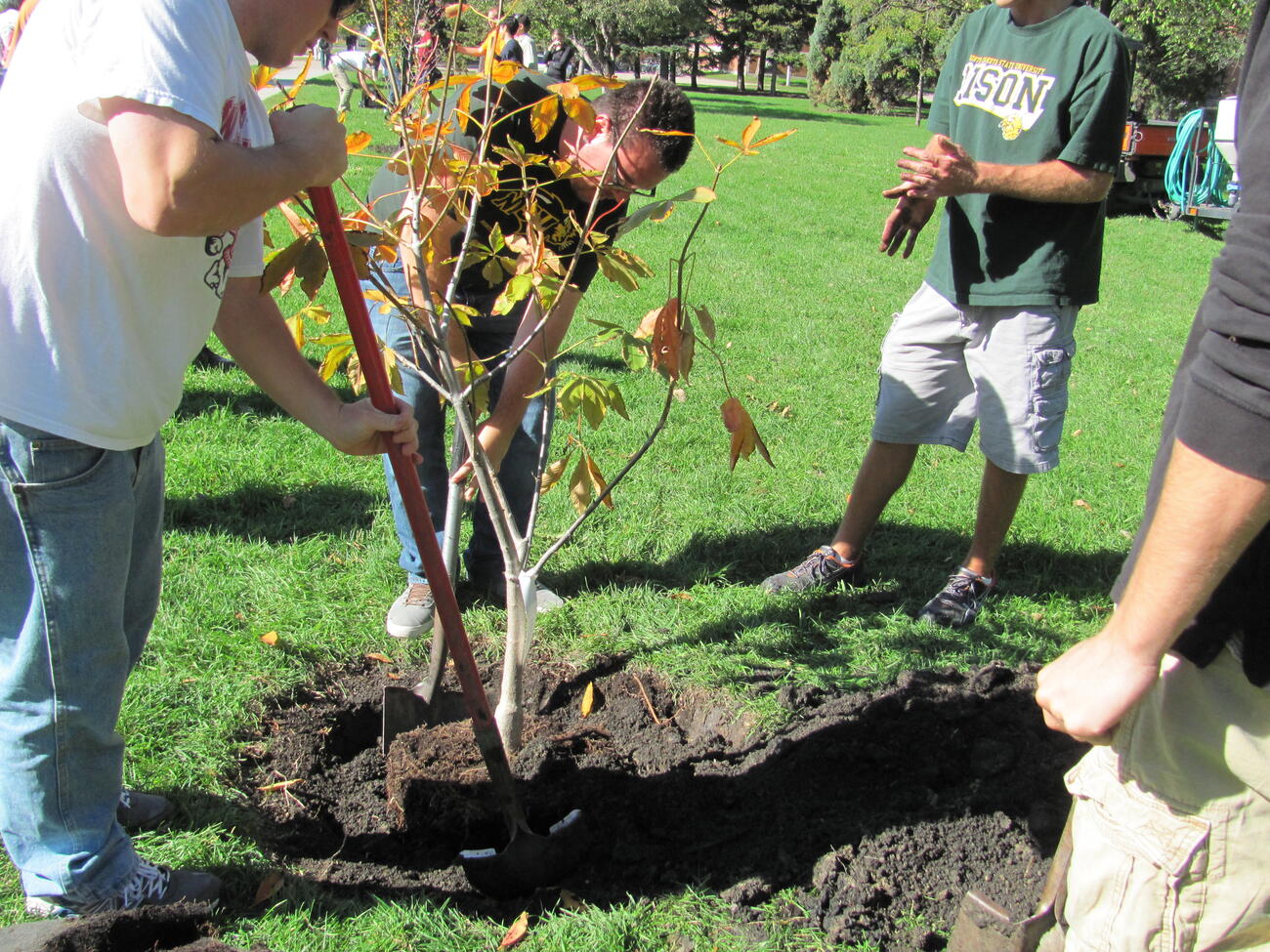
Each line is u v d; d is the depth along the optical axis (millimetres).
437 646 2930
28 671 1960
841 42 40156
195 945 2084
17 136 1732
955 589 3678
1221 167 13820
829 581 3832
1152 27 19625
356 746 3055
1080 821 1754
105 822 2135
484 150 2377
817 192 15086
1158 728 1612
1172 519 1372
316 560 3783
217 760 2709
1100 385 6848
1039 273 3289
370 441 2258
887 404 3668
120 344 1844
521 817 2484
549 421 2723
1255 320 1277
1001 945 1950
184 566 3641
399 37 2461
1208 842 1588
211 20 1669
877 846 2500
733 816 2625
